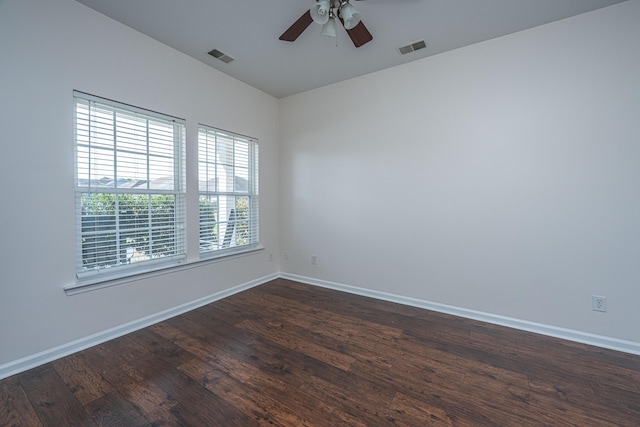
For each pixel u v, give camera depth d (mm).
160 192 2586
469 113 2572
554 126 2234
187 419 1398
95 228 2162
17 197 1772
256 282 3607
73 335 2020
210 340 2193
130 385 1651
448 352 2021
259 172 3613
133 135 2377
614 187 2053
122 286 2293
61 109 1946
